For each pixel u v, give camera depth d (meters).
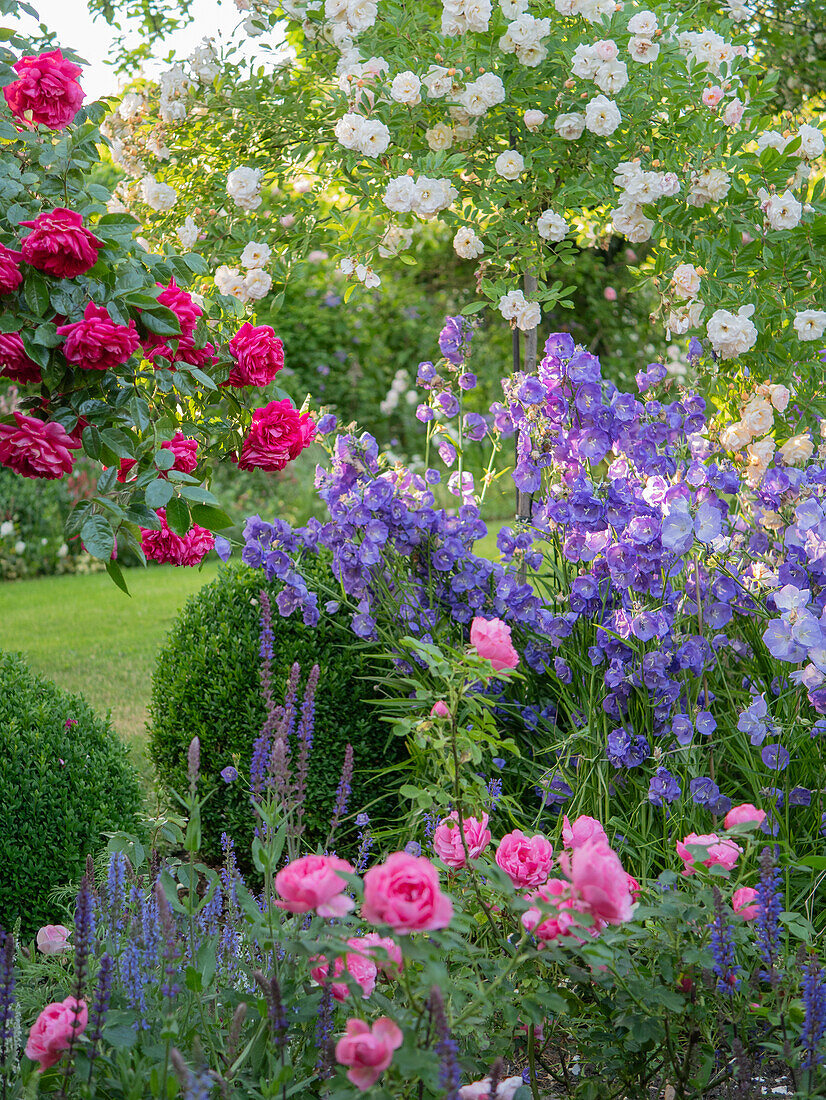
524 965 1.99
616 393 3.24
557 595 3.21
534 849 1.95
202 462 2.98
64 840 2.98
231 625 3.71
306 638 3.58
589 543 3.02
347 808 3.47
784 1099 2.04
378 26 3.80
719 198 3.43
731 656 3.23
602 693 3.07
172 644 3.79
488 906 2.09
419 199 3.59
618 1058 2.07
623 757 2.89
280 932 1.90
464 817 2.53
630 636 2.91
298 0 3.77
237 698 3.53
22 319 2.36
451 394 3.67
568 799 3.03
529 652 3.23
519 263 3.86
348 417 11.28
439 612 3.41
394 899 1.46
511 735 3.30
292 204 4.05
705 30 3.94
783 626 2.62
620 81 3.53
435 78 3.56
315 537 3.46
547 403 3.20
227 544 3.33
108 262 2.51
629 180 3.52
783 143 3.54
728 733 2.98
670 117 3.59
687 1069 2.01
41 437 2.34
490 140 3.91
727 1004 2.07
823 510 2.90
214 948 1.98
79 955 1.70
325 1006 1.81
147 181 3.96
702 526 2.79
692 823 2.76
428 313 12.03
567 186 3.71
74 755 3.13
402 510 3.27
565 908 1.67
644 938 2.04
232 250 3.98
